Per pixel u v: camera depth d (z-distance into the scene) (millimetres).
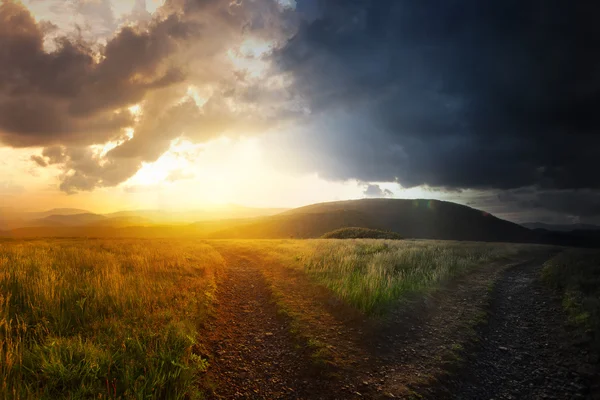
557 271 14430
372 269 12570
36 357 5035
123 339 5898
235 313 8969
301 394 5211
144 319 7070
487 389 5688
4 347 5258
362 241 30297
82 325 6582
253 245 28203
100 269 10984
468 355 6781
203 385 5184
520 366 6547
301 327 7621
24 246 16391
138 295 8453
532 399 5418
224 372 5758
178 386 4867
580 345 7164
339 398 5074
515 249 27094
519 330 8477
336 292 10102
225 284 12281
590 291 10719
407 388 5320
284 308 9016
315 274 13062
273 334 7555
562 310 9672
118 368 5047
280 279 12922
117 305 7594
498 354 7082
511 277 15141
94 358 5078
